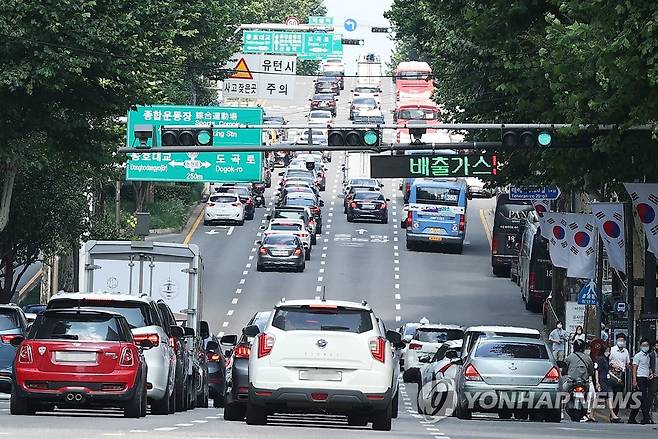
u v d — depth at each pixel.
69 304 48.09
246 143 117.44
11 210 94.06
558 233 83.56
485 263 159.00
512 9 67.69
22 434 33.38
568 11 53.50
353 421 48.62
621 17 48.88
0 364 63.91
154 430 37.28
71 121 70.50
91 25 66.12
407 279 146.25
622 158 70.06
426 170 83.56
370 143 72.50
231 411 51.16
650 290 74.38
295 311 43.19
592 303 84.81
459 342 66.00
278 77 148.00
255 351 42.97
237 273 145.75
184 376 57.34
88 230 105.69
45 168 91.00
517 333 57.62
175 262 68.44
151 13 69.94
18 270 147.62
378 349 42.69
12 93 67.38
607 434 48.84
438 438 39.00
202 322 71.88
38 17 65.00
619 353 69.06
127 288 68.38
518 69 68.69
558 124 68.81
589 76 55.16
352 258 157.88
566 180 73.69
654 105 51.72
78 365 43.53
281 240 147.00
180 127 74.94
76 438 32.28
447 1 83.44
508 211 148.25
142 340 48.41
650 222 66.06
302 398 42.28
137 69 69.19
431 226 161.38
